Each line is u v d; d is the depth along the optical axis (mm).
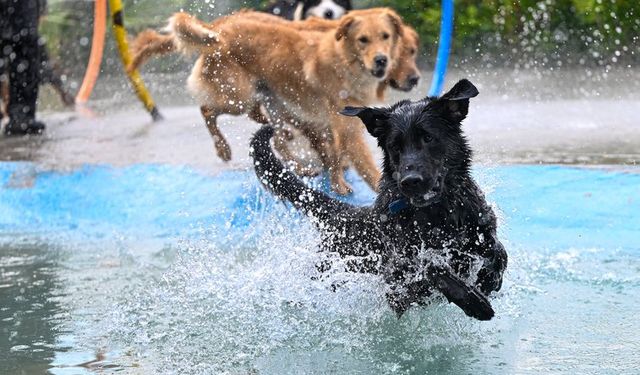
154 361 3895
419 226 4195
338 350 4000
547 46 12375
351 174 7391
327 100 7016
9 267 5863
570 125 9000
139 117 10664
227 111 7488
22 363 3916
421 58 12477
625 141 8023
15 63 9766
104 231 6832
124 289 5164
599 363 3654
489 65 12422
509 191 6480
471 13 12414
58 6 14430
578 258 5402
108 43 14109
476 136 8508
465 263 4254
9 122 9961
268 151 5039
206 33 7246
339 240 4684
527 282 4980
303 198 4949
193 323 4449
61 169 7996
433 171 4016
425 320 4355
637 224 5887
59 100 12664
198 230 6535
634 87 11031
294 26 7465
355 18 6863
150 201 7148
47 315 4691
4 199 7547
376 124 4250
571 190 6410
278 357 3914
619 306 4465
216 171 7418
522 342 4004
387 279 4262
